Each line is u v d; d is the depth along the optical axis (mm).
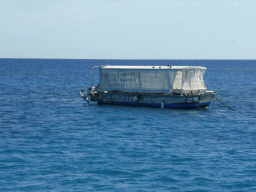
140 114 65938
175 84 71750
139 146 42469
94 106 76812
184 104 70562
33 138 46531
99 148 41406
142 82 74250
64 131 51219
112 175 32562
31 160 36625
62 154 38844
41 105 79125
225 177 32156
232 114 68062
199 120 60750
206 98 71625
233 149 41250
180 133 50281
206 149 41188
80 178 31797
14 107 75500
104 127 54281
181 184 30625
